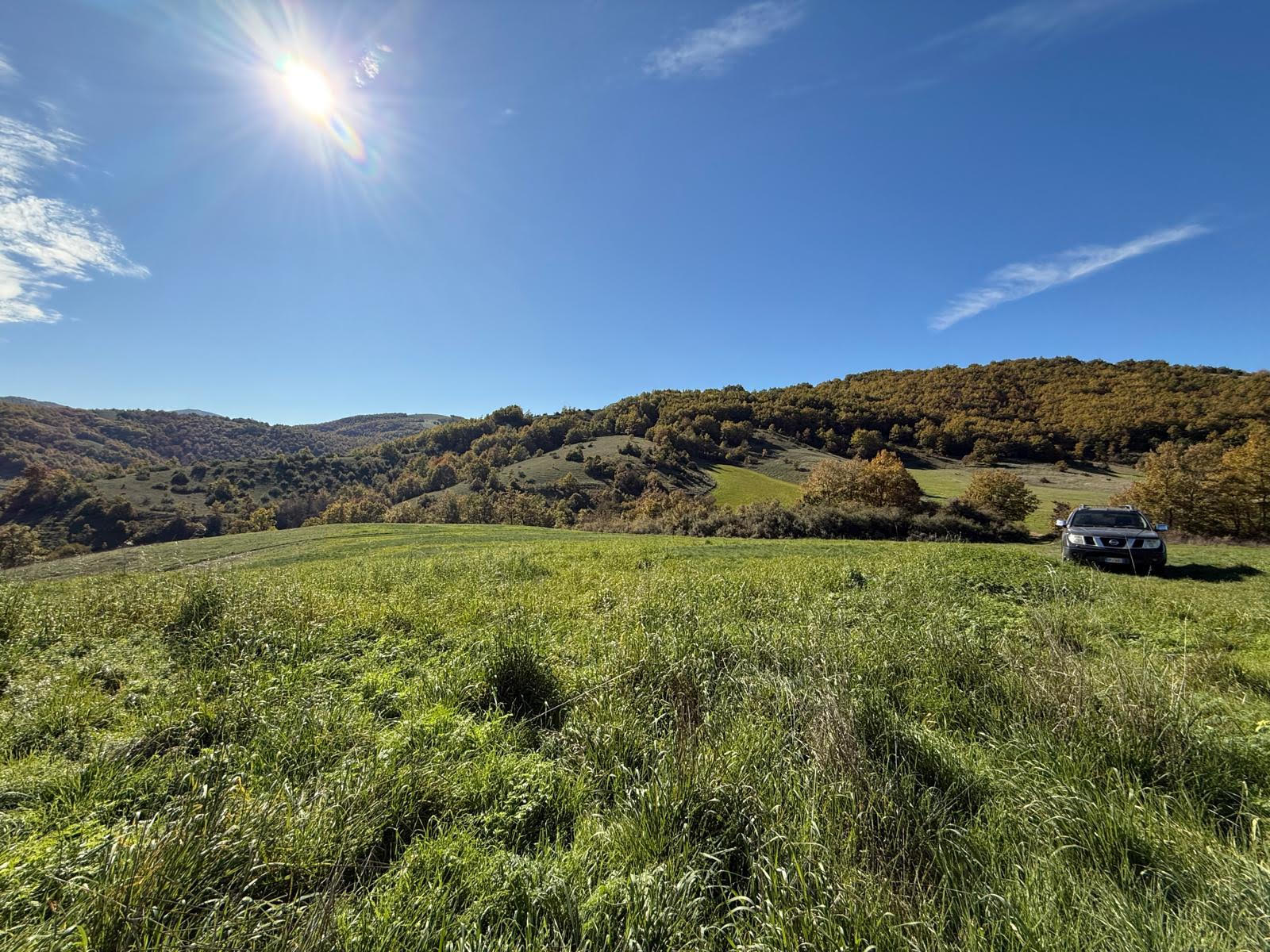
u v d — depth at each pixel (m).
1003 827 2.64
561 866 2.44
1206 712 3.84
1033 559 10.99
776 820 2.62
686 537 28.08
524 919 2.18
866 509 32.28
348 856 2.51
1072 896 2.15
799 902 2.12
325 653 5.87
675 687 4.48
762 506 35.81
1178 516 37.41
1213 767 3.08
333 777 3.07
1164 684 3.84
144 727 3.88
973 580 9.38
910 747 3.30
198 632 6.32
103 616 7.08
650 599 7.52
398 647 6.05
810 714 3.69
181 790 3.16
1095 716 3.58
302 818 2.66
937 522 30.86
